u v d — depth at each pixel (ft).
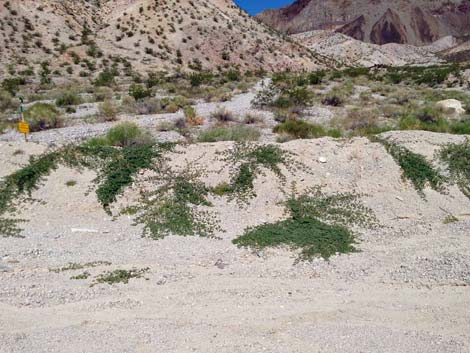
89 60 194.18
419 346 18.81
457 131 57.47
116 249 30.19
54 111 71.15
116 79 156.04
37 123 62.34
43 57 191.01
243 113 73.10
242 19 313.94
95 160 41.83
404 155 43.45
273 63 266.57
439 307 22.22
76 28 233.76
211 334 19.84
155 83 128.67
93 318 21.35
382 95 107.34
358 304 22.66
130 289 24.32
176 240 31.68
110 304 22.62
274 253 29.43
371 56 481.87
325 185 39.73
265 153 42.73
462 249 29.32
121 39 233.14
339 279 25.75
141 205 36.70
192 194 37.70
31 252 29.40
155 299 23.21
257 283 25.08
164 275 25.98
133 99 90.74
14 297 23.27
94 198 37.37
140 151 42.65
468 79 140.87
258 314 21.63
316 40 590.14
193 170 40.91
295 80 129.49
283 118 67.92
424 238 32.24
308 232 32.40
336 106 86.74
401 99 95.04
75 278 25.66
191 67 217.36
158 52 224.33
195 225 33.88
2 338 19.54
